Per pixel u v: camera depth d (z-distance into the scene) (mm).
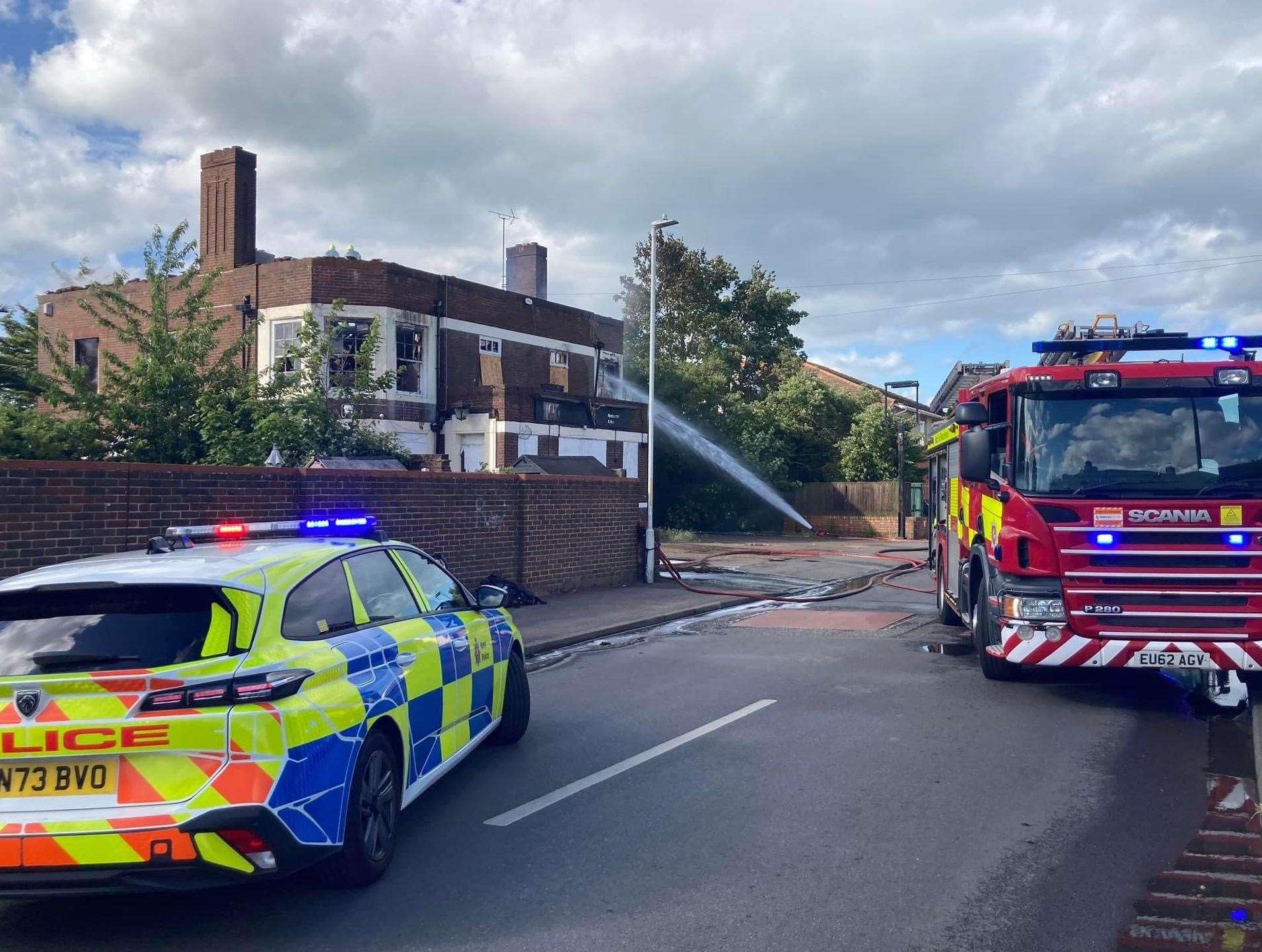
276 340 26422
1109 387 8633
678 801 6164
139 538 10023
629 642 12969
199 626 4352
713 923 4438
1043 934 4312
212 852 4043
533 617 14523
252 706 4199
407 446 26625
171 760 4094
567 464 26828
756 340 46438
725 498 38562
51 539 9234
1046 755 7195
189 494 10547
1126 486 8375
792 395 42000
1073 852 5273
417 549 6551
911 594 19156
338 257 26141
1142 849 5312
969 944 4215
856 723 8195
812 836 5520
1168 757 7133
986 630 9398
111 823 4000
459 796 6316
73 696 4082
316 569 5121
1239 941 4246
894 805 6043
